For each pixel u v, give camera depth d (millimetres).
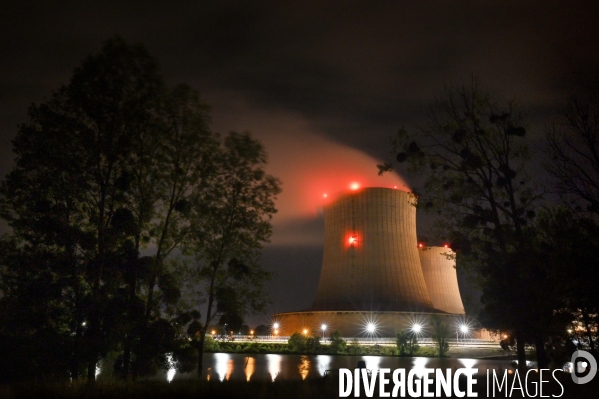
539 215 25828
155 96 24953
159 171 25656
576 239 21516
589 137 21531
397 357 58938
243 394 16703
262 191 28906
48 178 23734
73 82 24281
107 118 24266
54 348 22031
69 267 23172
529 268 23016
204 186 27047
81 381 19672
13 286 23875
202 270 27766
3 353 21766
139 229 24703
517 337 23484
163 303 24688
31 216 23703
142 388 17766
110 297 23859
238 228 28484
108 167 24375
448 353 63562
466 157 25250
